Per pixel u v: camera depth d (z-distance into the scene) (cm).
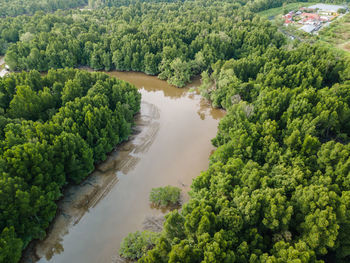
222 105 9619
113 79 9231
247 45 12781
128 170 7294
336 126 7269
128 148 8000
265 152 6256
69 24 15750
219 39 12900
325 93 8175
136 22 16062
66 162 6159
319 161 5741
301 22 19138
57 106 8138
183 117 9812
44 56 12281
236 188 5144
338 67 10050
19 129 6266
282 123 7300
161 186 6844
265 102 7800
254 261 3975
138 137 8488
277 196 4547
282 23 18325
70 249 5356
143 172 7262
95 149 6894
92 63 12725
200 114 10044
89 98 7662
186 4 19950
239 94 9194
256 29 13488
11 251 4528
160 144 8338
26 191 4944
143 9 19038
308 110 7212
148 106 10400
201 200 4891
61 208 6050
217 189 5134
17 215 4894
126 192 6650
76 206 6156
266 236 4669
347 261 4469
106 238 5575
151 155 7869
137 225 5844
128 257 5091
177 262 3822
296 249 3984
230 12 18050
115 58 12606
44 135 6078
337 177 5197
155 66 12525
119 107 7975
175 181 7012
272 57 11094
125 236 5612
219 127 7600
